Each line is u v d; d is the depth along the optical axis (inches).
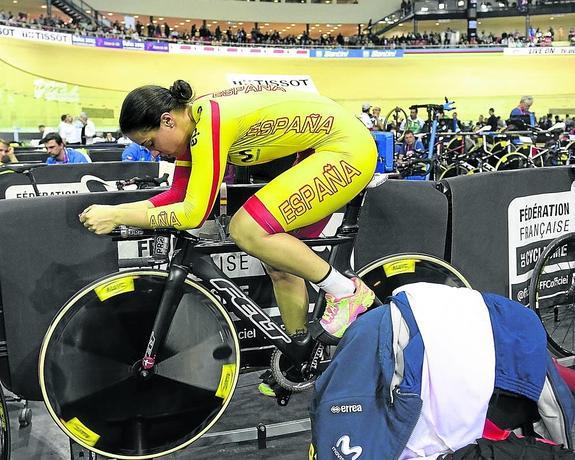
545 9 747.4
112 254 76.1
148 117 60.3
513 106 745.6
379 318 45.1
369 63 735.7
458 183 87.6
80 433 68.7
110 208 63.1
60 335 67.2
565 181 103.9
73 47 602.9
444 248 88.6
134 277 69.5
